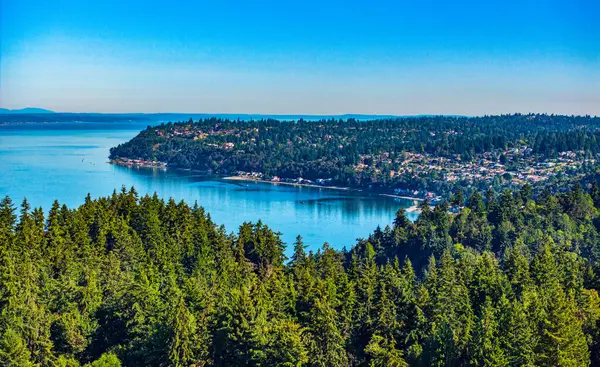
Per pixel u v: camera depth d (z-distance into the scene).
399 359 62.84
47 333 67.62
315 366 63.38
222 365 68.50
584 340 60.69
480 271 88.38
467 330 63.41
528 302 72.69
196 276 94.56
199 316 70.81
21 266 81.62
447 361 62.97
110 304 75.12
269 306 73.06
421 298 75.81
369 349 65.81
